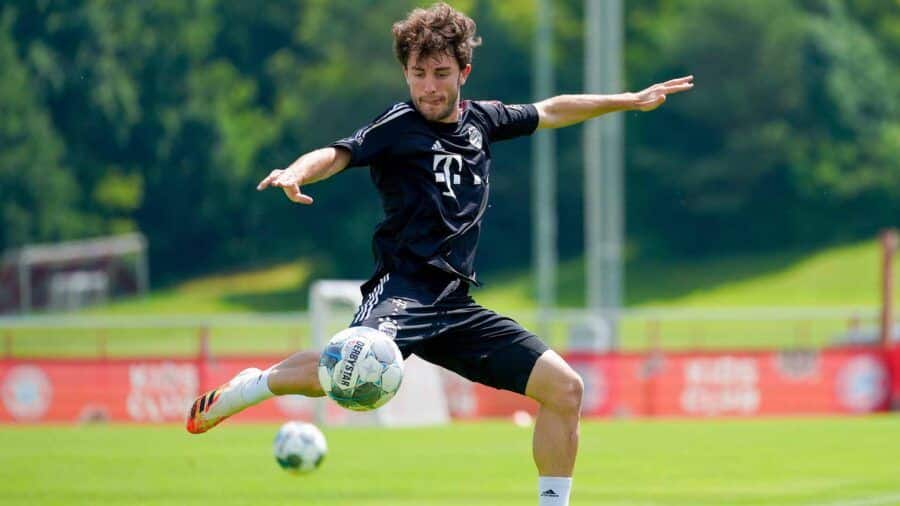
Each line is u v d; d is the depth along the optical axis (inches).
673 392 3265.3
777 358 3277.6
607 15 3784.5
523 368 1023.6
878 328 3939.5
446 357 1043.9
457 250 1031.6
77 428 2822.3
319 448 1692.9
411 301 1013.8
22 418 3095.5
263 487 1641.2
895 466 1892.2
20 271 7849.4
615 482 1690.5
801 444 2266.2
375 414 2847.0
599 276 3804.1
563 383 1019.9
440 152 1023.6
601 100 1121.4
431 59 1009.5
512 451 2153.1
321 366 971.9
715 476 1758.1
